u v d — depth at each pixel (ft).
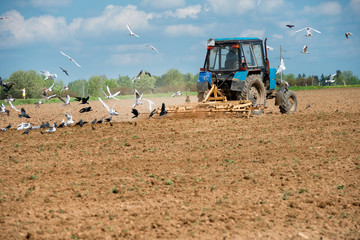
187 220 56.13
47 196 68.39
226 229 53.52
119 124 156.76
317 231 52.95
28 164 92.68
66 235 52.06
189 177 78.38
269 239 50.62
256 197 65.82
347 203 62.59
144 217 58.08
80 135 132.16
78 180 78.13
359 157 89.81
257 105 158.71
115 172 83.41
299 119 152.87
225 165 86.48
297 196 65.92
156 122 157.69
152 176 79.10
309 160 88.94
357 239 50.49
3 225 55.77
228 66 158.51
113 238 51.11
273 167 83.71
